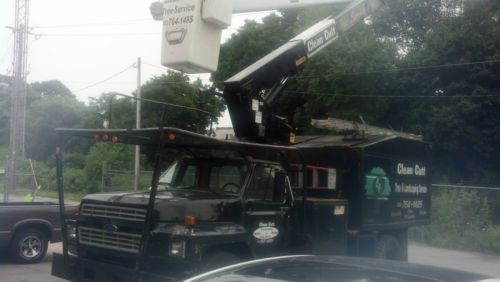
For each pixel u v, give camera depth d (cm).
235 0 1220
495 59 3002
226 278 376
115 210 744
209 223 736
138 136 712
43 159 6788
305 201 881
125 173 3120
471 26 3073
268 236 819
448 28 3123
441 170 3162
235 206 773
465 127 2995
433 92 3114
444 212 2017
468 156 3123
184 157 891
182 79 2311
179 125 1136
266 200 827
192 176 866
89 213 780
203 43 772
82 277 768
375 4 1267
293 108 3538
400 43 3575
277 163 860
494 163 3097
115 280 719
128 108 3064
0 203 1270
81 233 788
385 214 1077
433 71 3073
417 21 3509
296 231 876
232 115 967
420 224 1206
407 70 3094
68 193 3522
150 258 693
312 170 1003
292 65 1041
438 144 3056
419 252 1795
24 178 4125
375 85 3125
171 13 779
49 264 1216
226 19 779
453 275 357
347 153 1015
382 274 352
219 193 805
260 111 976
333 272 360
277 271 371
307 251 880
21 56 4003
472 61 3028
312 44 1086
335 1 1216
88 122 4031
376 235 1068
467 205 2028
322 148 1034
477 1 3114
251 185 809
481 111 2992
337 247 939
